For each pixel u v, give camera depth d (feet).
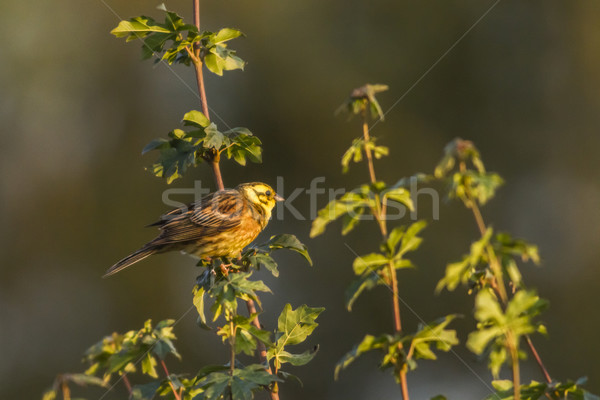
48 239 49.21
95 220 49.01
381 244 12.18
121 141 50.29
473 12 49.93
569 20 49.83
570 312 44.86
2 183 49.67
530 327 10.27
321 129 47.47
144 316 47.09
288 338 15.44
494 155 48.60
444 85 49.32
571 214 46.83
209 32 18.13
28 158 50.37
